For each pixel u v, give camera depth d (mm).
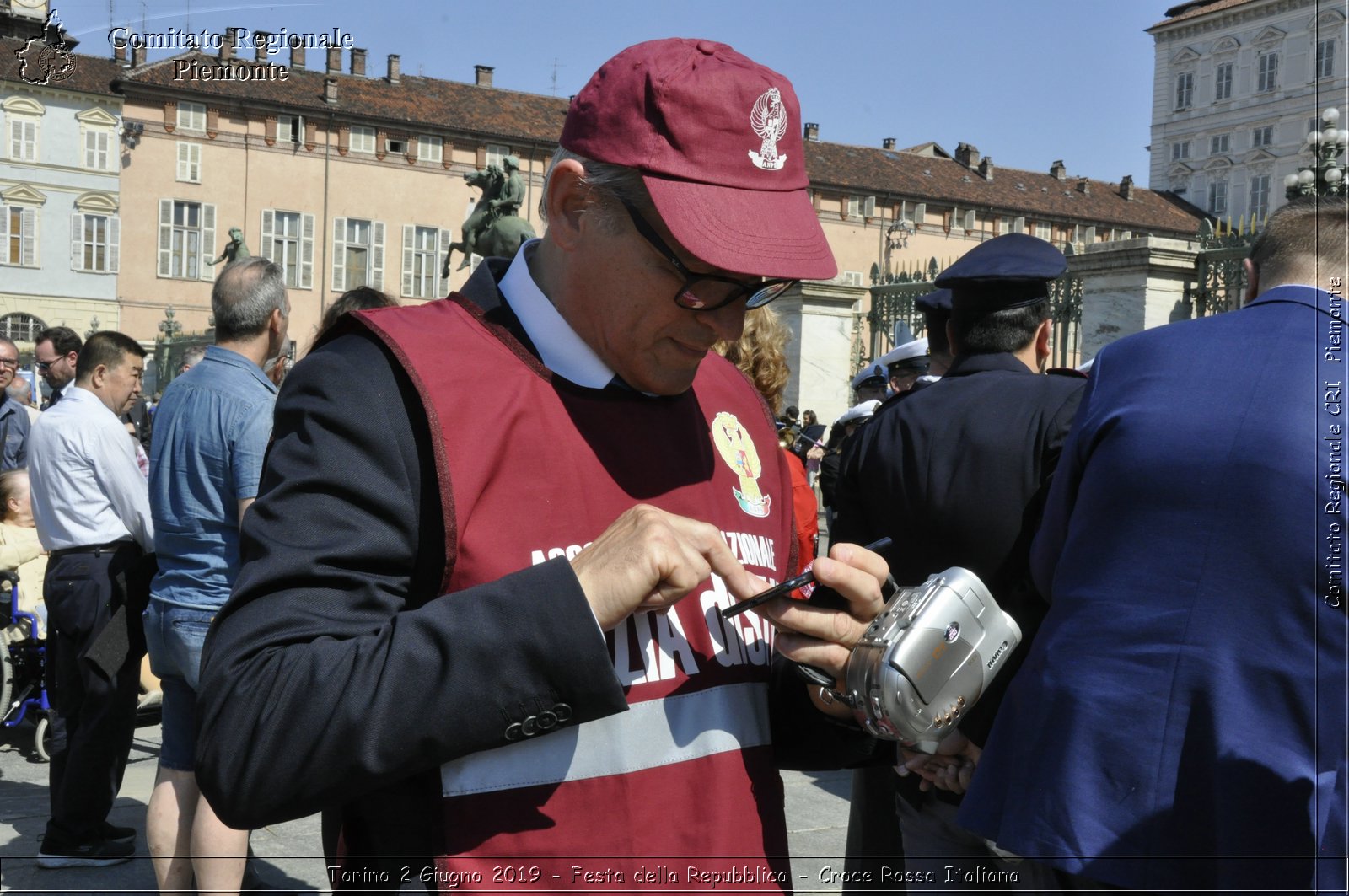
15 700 5418
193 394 3121
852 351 12844
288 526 1104
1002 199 52875
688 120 1164
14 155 39000
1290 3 39125
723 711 1270
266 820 1068
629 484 1275
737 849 1229
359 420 1139
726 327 1235
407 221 44469
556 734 1166
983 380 2514
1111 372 1835
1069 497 1856
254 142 42281
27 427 6812
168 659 3064
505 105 47125
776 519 1498
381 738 1034
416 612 1090
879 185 49812
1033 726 1698
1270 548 1542
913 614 1296
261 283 3209
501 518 1177
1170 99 43625
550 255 1320
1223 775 1495
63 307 39938
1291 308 1694
